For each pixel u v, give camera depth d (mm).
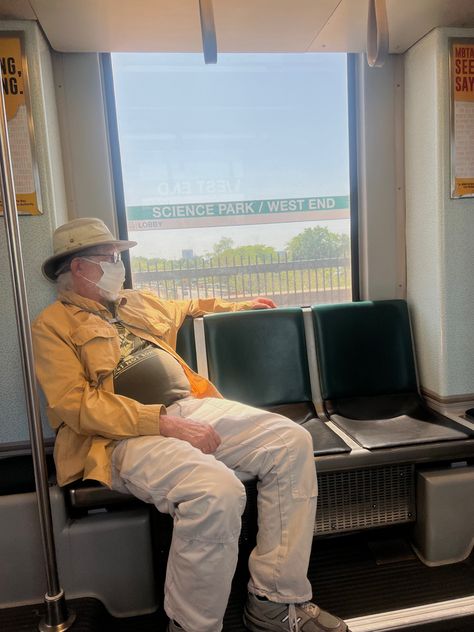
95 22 1864
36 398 1312
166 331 1962
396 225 2514
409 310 2502
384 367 2328
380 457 1743
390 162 2463
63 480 1621
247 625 1515
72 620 1476
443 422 2002
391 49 2328
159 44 2082
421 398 2309
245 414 1688
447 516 1804
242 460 1602
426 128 2234
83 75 2174
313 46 2189
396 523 1888
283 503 1504
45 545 1399
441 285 2213
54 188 2008
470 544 1841
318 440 1834
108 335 1704
